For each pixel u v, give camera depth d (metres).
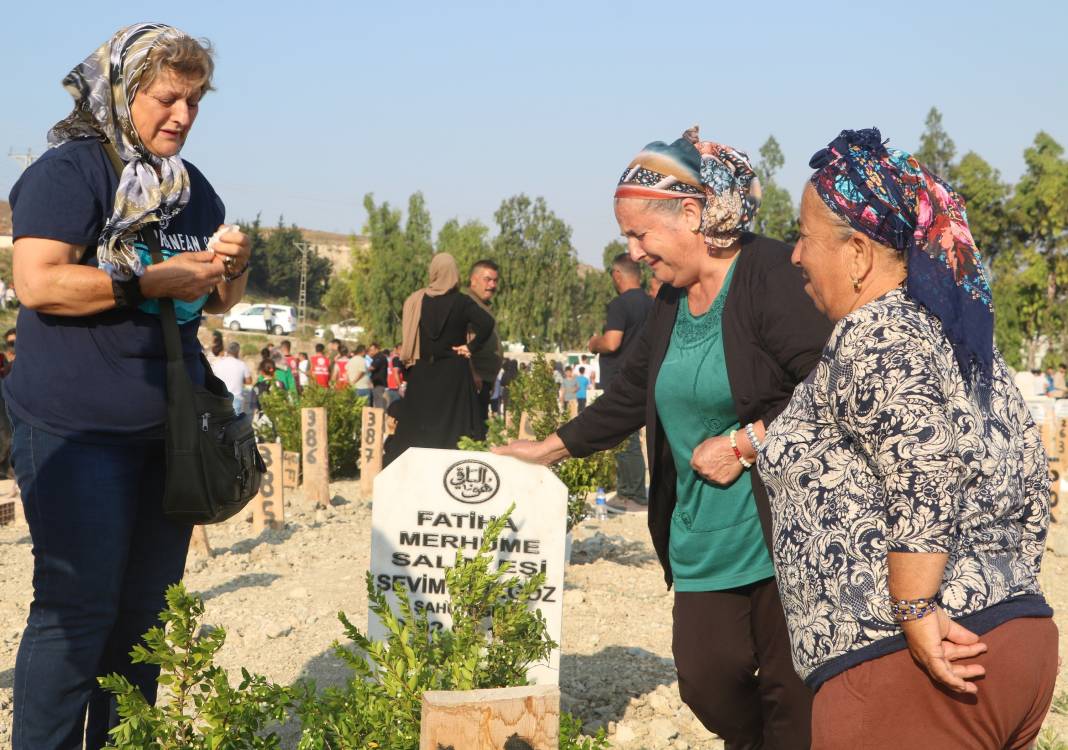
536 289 74.50
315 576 6.97
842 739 2.27
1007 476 2.29
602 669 5.08
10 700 4.41
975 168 65.94
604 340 9.23
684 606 3.41
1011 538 2.31
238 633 5.52
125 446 3.02
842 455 2.34
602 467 9.44
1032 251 63.78
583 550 7.96
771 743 3.33
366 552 7.79
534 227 74.94
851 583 2.26
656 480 3.52
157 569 3.22
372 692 2.96
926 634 2.16
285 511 9.63
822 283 2.44
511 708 2.35
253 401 17.95
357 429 13.25
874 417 2.21
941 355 2.25
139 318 3.02
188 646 2.69
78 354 2.96
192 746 2.67
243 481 3.14
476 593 3.22
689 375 3.30
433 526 3.83
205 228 3.35
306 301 130.75
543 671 3.81
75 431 2.95
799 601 2.37
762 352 3.20
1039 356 65.62
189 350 3.24
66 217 2.90
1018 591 2.26
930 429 2.16
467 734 2.33
